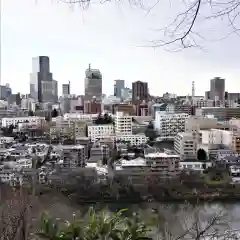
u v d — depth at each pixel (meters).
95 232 1.56
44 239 1.58
